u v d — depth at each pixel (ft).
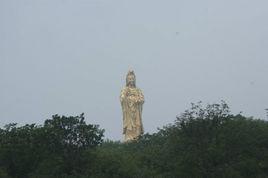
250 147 587.27
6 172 529.86
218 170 547.49
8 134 570.05
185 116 608.60
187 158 552.00
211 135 585.63
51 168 524.93
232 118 621.72
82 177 532.32
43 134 554.46
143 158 647.56
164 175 564.71
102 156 581.94
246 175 562.66
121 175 565.94
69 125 558.56
